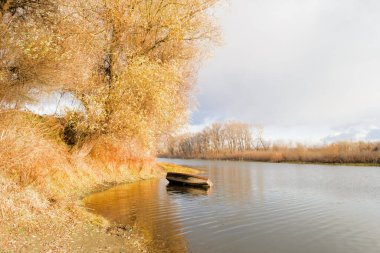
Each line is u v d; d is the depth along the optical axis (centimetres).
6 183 1146
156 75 2039
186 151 18925
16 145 1295
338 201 2308
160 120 2188
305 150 11625
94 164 2491
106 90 2034
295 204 2130
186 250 1058
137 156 3284
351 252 1136
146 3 2248
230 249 1110
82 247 977
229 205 2008
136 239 1132
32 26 1439
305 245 1206
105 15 2095
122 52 2258
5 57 1317
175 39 2422
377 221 1634
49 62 1443
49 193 1409
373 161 9075
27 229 1015
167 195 2300
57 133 2056
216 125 17725
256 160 13025
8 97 1392
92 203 1758
